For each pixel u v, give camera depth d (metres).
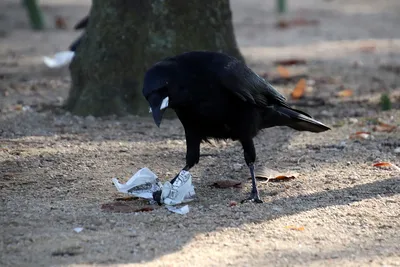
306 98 16.34
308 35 26.92
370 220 8.98
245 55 22.20
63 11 33.00
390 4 36.06
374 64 20.66
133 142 12.69
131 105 14.50
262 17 31.89
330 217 9.09
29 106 15.45
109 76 14.41
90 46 14.55
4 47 24.17
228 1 14.80
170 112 14.45
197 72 9.23
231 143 12.85
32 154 11.80
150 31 14.27
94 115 14.39
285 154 12.12
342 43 24.86
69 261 7.62
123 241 8.20
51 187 10.26
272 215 9.16
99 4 14.50
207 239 8.29
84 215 9.09
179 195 9.64
